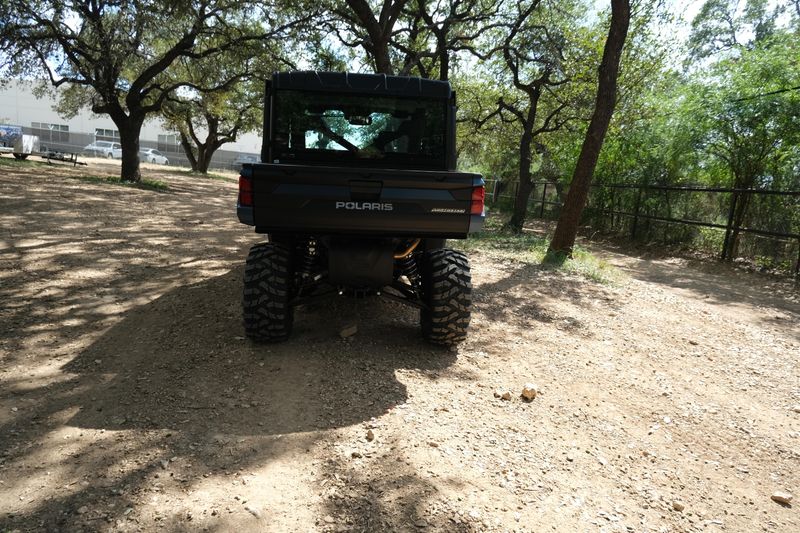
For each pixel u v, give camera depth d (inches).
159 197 621.3
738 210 468.8
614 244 612.4
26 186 556.4
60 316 188.2
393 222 156.2
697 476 123.6
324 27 619.5
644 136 596.4
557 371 176.1
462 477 110.0
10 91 1916.8
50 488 97.0
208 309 205.2
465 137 956.0
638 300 293.3
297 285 177.2
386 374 156.6
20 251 271.7
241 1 630.5
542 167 922.1
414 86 185.9
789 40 468.8
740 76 463.8
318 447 116.5
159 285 236.2
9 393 132.5
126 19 623.8
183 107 1079.6
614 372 181.0
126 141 754.2
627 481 118.2
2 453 107.2
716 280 408.5
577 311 256.5
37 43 666.2
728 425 150.0
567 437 133.7
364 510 97.3
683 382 179.5
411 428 126.8
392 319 209.3
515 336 207.9
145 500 95.0
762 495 118.9
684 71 798.5
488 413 140.5
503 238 513.0
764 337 243.8
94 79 710.5
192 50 785.6
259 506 95.7
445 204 156.8
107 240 321.7
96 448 110.6
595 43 582.9
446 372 164.1
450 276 167.5
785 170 438.9
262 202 150.8
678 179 566.3
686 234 538.0
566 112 679.7
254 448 114.3
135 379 143.9
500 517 99.4
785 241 426.9
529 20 620.7
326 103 184.5
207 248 327.9
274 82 181.8
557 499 107.8
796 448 140.4
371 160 190.7
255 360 159.2
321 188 151.2
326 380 149.2
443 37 601.6
